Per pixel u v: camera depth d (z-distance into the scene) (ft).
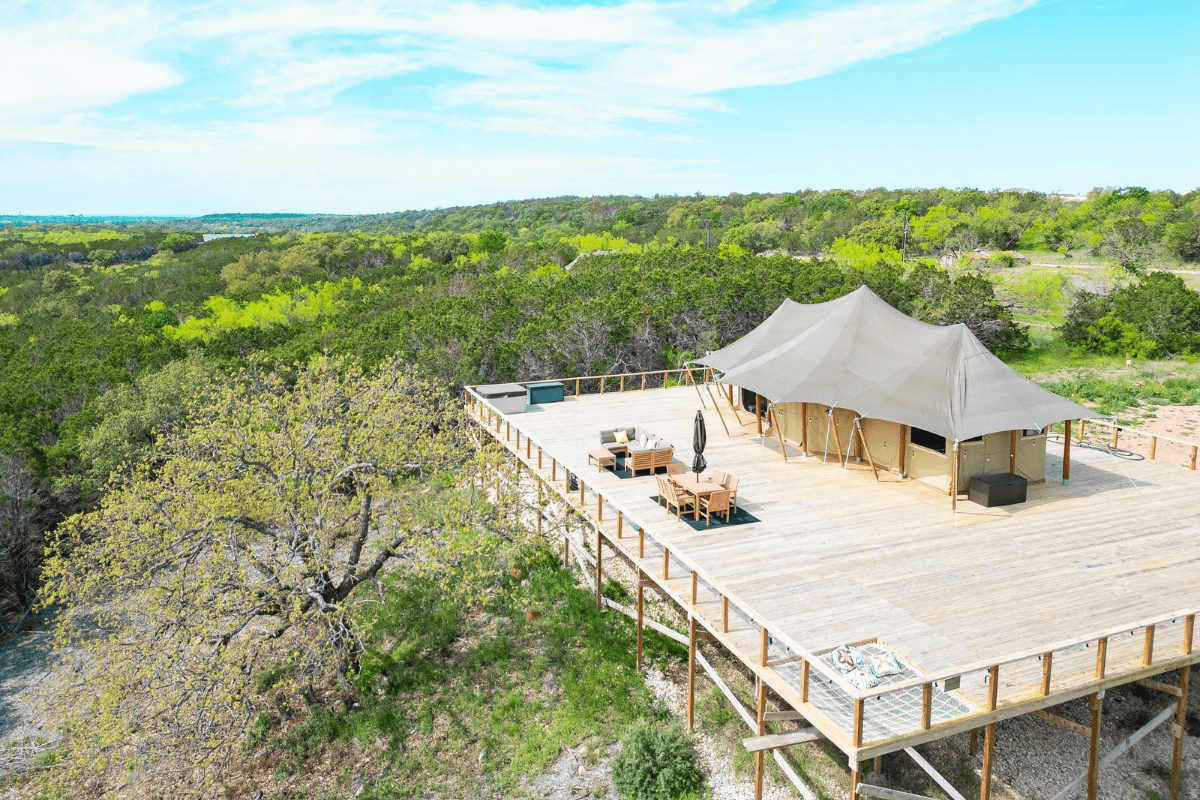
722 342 107.24
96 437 71.05
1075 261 214.28
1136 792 33.04
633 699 43.14
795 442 59.82
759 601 34.42
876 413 48.96
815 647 30.40
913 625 32.07
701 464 46.24
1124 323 123.65
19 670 56.44
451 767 39.91
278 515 47.83
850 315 59.26
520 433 64.59
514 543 51.21
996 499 45.70
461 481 56.70
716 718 40.22
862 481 51.11
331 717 45.14
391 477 52.65
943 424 46.73
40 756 46.14
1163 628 32.81
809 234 296.30
